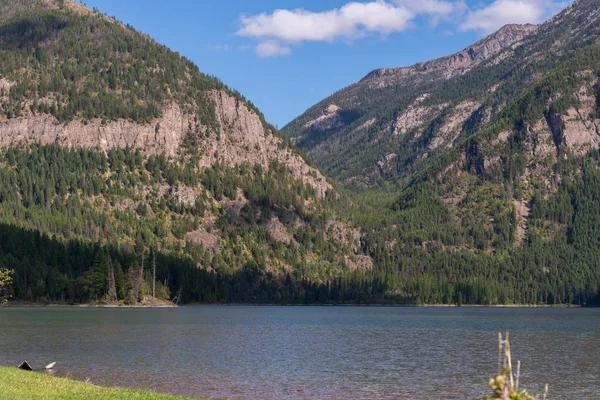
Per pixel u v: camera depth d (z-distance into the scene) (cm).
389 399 7681
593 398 7875
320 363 10394
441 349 12544
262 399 7569
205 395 7694
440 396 7875
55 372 8900
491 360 10938
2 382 6103
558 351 12350
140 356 10675
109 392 5988
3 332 14375
